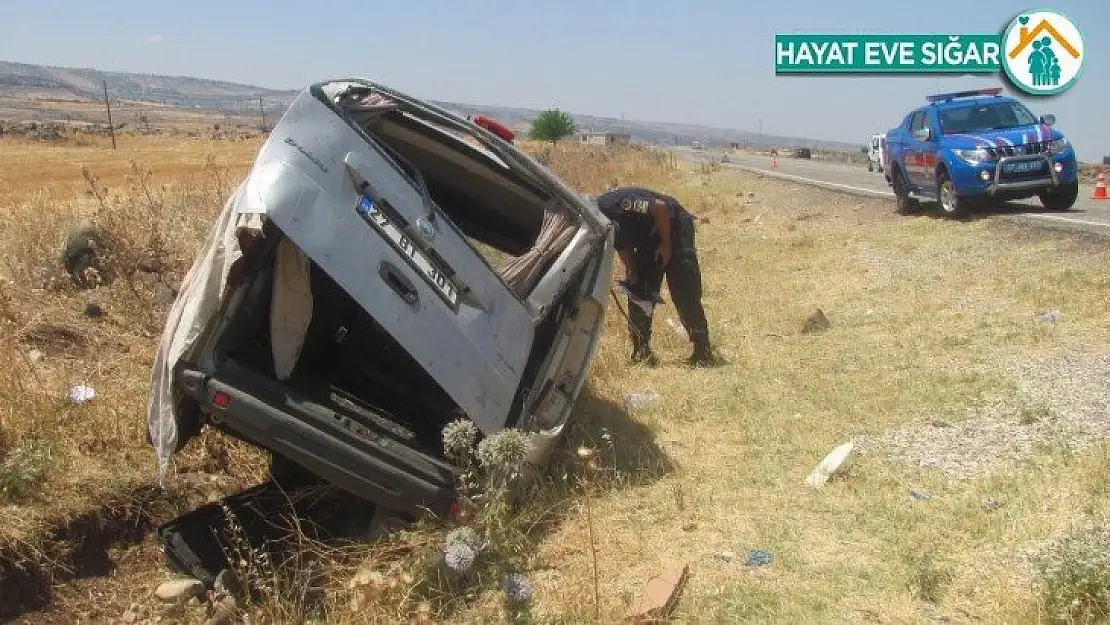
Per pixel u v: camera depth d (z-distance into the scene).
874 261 12.63
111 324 7.40
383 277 4.52
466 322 4.75
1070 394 6.45
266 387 4.55
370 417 4.98
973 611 4.07
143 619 4.68
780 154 67.75
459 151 6.50
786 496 5.40
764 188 25.12
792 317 10.03
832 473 5.60
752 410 7.06
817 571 4.49
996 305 9.27
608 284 5.94
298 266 4.63
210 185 12.91
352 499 5.36
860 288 11.12
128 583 4.97
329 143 4.57
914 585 4.28
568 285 5.70
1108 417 5.95
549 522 5.19
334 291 5.50
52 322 7.07
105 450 5.59
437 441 5.11
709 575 4.52
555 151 34.56
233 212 4.74
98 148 44.47
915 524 4.89
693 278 8.34
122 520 5.24
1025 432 5.92
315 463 4.53
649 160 34.38
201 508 5.15
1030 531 4.62
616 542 4.88
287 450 4.51
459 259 4.81
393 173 4.72
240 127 126.00
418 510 4.67
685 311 8.43
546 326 5.91
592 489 5.46
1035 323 8.34
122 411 5.89
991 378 7.02
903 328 8.97
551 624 4.18
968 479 5.41
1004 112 15.52
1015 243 12.22
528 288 5.20
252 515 5.10
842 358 8.23
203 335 4.47
